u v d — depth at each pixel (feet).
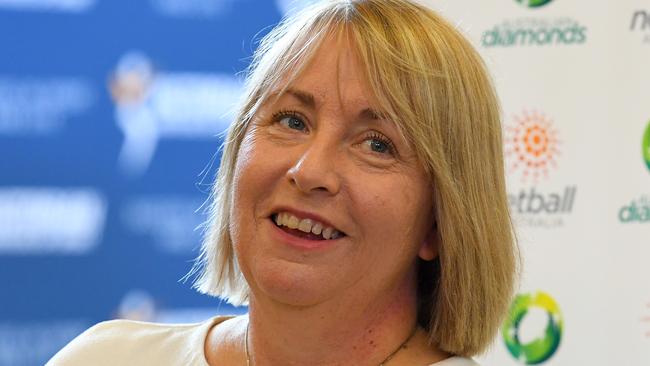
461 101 10.41
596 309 19.94
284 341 10.83
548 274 20.03
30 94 26.96
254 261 10.50
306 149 10.25
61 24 26.99
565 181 20.01
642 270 19.80
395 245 10.46
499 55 20.11
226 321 12.34
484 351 11.29
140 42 27.27
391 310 11.05
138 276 27.63
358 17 10.46
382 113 10.11
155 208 27.63
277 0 27.63
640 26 19.77
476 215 10.66
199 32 27.45
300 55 10.44
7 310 27.12
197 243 27.81
